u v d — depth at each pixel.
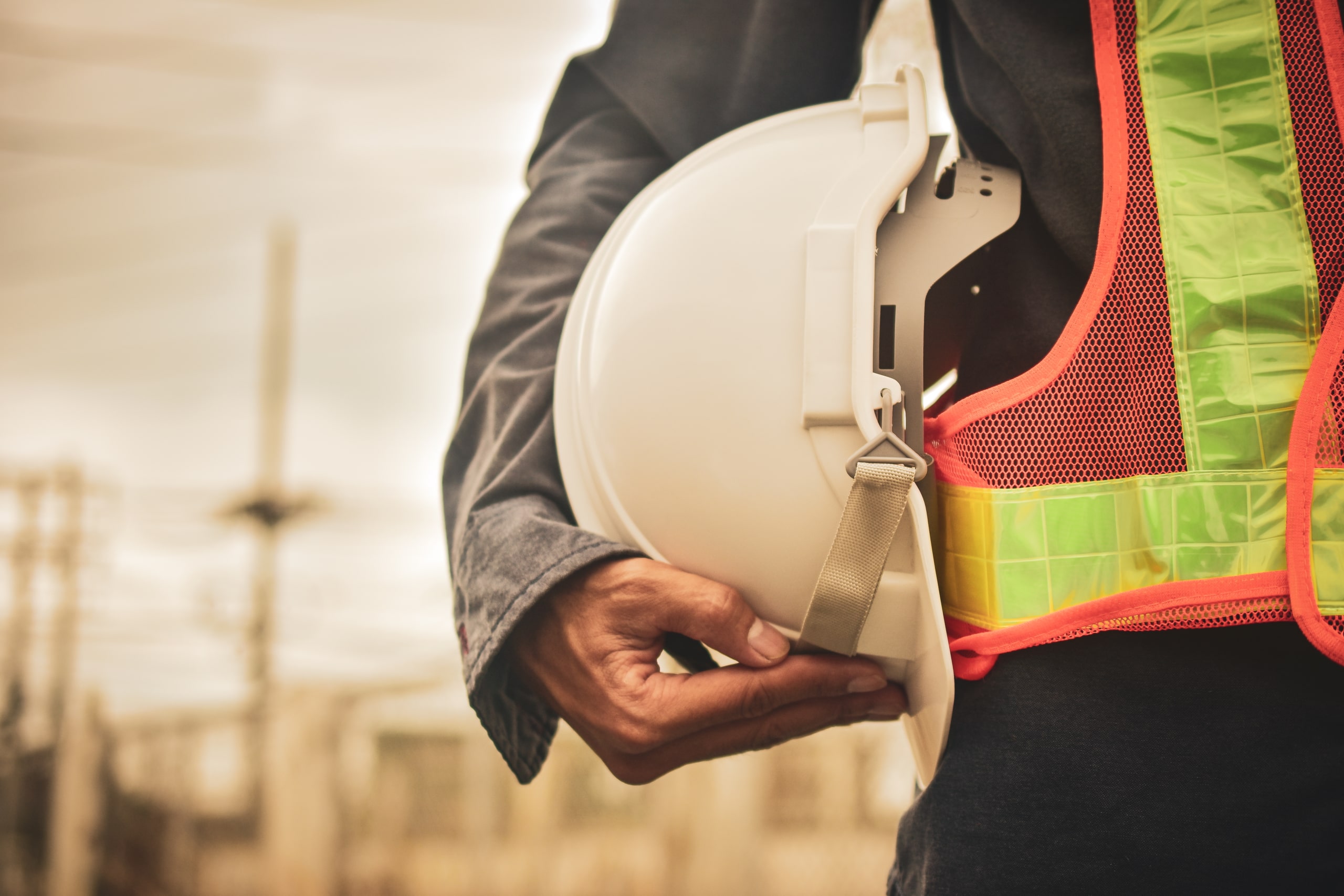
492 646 0.61
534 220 0.79
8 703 7.60
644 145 0.81
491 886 6.12
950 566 0.54
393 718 6.84
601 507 0.65
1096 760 0.49
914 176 0.56
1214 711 0.49
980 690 0.53
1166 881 0.48
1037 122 0.57
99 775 6.62
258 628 8.83
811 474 0.56
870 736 6.12
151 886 6.45
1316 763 0.48
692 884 5.65
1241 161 0.51
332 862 6.26
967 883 0.50
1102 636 0.51
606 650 0.60
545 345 0.73
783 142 0.65
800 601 0.59
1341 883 0.47
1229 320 0.50
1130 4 0.54
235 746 6.74
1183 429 0.50
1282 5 0.52
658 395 0.61
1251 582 0.48
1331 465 0.48
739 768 5.71
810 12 0.74
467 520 0.69
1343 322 0.48
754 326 0.58
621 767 0.64
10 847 6.80
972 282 0.62
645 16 0.79
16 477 8.14
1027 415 0.52
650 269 0.64
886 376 0.55
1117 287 0.52
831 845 5.97
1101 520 0.50
